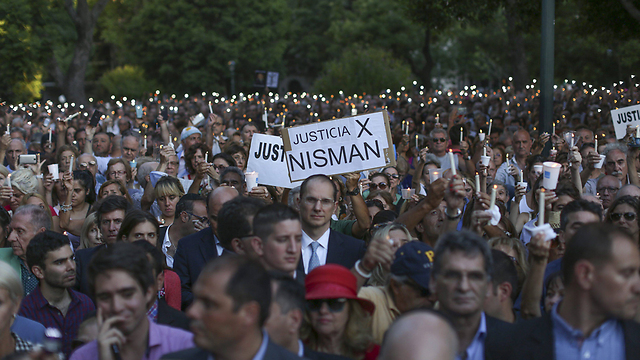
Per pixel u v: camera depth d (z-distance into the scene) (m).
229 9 46.78
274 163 6.96
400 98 24.27
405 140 9.98
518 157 10.03
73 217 7.08
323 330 3.35
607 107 15.58
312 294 3.33
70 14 29.81
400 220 4.80
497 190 7.01
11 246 5.46
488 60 54.25
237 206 4.18
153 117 20.52
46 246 4.38
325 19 55.09
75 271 4.64
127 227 4.97
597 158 7.57
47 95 47.81
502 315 3.69
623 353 2.89
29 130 16.16
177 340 3.24
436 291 3.04
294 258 3.70
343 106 21.20
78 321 4.53
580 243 2.87
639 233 5.09
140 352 3.17
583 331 2.91
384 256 3.62
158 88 48.31
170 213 6.66
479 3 21.30
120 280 3.04
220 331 2.55
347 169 5.95
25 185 6.83
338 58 53.38
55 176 7.04
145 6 47.25
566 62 44.06
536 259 3.60
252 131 11.33
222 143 11.07
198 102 25.52
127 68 49.03
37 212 5.21
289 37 53.88
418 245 3.60
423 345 2.14
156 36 46.66
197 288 2.60
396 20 46.53
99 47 58.66
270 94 23.70
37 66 29.92
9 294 3.39
